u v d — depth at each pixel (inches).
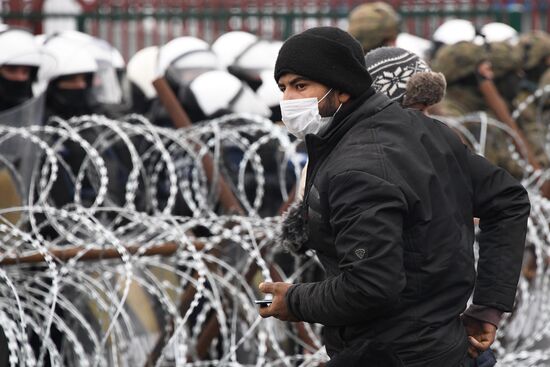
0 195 437.1
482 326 311.3
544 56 742.5
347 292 277.9
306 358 422.9
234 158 526.0
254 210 454.9
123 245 404.8
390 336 287.9
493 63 667.4
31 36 506.9
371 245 274.4
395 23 586.9
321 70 293.1
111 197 479.5
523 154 574.6
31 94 506.9
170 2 1112.2
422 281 285.7
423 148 291.9
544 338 467.8
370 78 298.5
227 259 458.9
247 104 542.3
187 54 565.6
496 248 312.2
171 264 474.0
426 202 284.2
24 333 349.7
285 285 299.6
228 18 1109.7
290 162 532.4
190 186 494.9
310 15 1099.9
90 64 518.6
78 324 435.8
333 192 282.5
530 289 506.6
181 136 473.1
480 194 310.5
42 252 368.8
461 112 596.4
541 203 482.0
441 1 1091.9
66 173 476.7
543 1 1088.8
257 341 467.2
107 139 503.8
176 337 394.6
